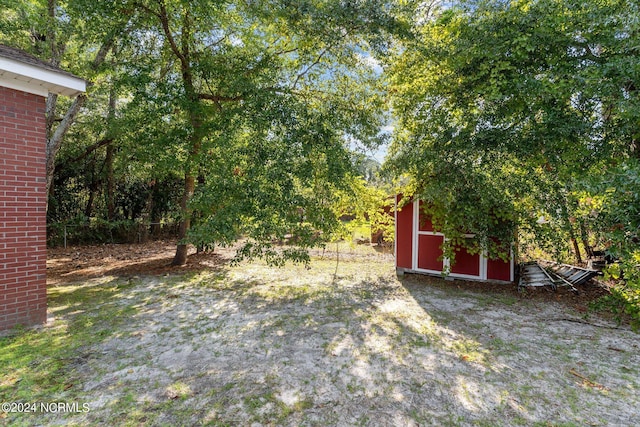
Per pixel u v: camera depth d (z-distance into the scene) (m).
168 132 6.59
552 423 2.25
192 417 2.26
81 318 4.18
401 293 5.68
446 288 6.03
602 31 4.07
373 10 5.32
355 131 6.54
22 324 3.74
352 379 2.82
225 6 6.02
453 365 3.10
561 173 4.66
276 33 6.76
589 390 2.68
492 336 3.80
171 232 13.38
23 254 3.71
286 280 6.54
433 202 5.87
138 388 2.61
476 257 6.47
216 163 5.97
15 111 3.59
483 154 5.09
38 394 2.47
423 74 5.65
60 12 6.20
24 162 3.68
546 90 4.13
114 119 7.71
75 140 10.60
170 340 3.59
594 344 3.59
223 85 6.50
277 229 5.49
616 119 4.28
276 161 5.34
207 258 8.69
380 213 8.48
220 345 3.48
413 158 5.53
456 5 5.38
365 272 7.40
